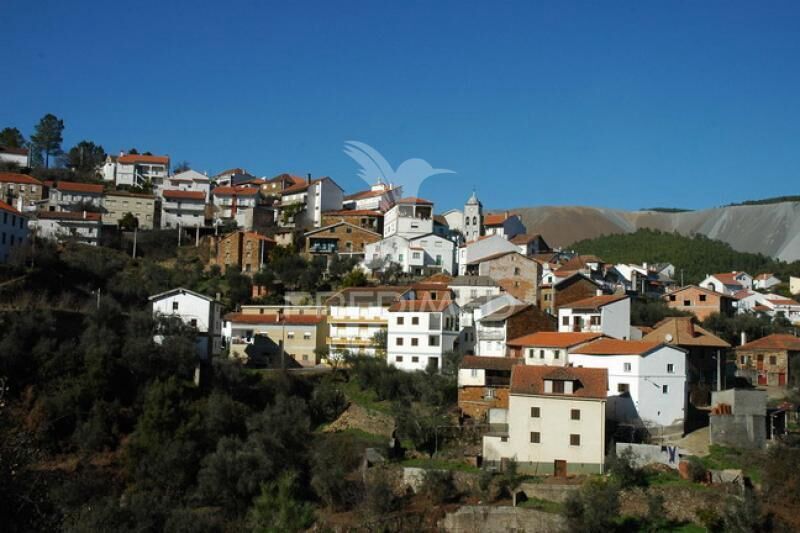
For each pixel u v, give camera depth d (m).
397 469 64.50
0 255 103.12
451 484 63.03
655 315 104.62
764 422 67.56
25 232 110.31
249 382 83.75
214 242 140.88
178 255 144.12
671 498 58.75
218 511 59.66
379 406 78.31
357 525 58.09
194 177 179.00
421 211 140.50
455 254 135.50
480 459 66.75
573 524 55.91
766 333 104.62
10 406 66.00
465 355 84.12
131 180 186.00
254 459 62.81
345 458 67.19
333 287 121.81
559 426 65.38
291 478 61.75
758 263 189.88
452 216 157.50
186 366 77.12
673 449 63.09
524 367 69.50
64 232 140.50
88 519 51.16
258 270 130.75
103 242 143.62
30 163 194.75
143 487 61.66
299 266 127.50
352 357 88.12
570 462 64.62
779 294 151.75
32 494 29.28
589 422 64.69
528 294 113.94
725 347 80.88
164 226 162.38
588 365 74.88
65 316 80.75
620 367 72.19
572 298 108.69
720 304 116.12
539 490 61.00
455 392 78.56
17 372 70.44
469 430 70.62
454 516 58.91
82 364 73.06
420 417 72.31
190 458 64.31
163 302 90.44
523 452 65.88
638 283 138.50
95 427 67.12
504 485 62.25
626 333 91.00
